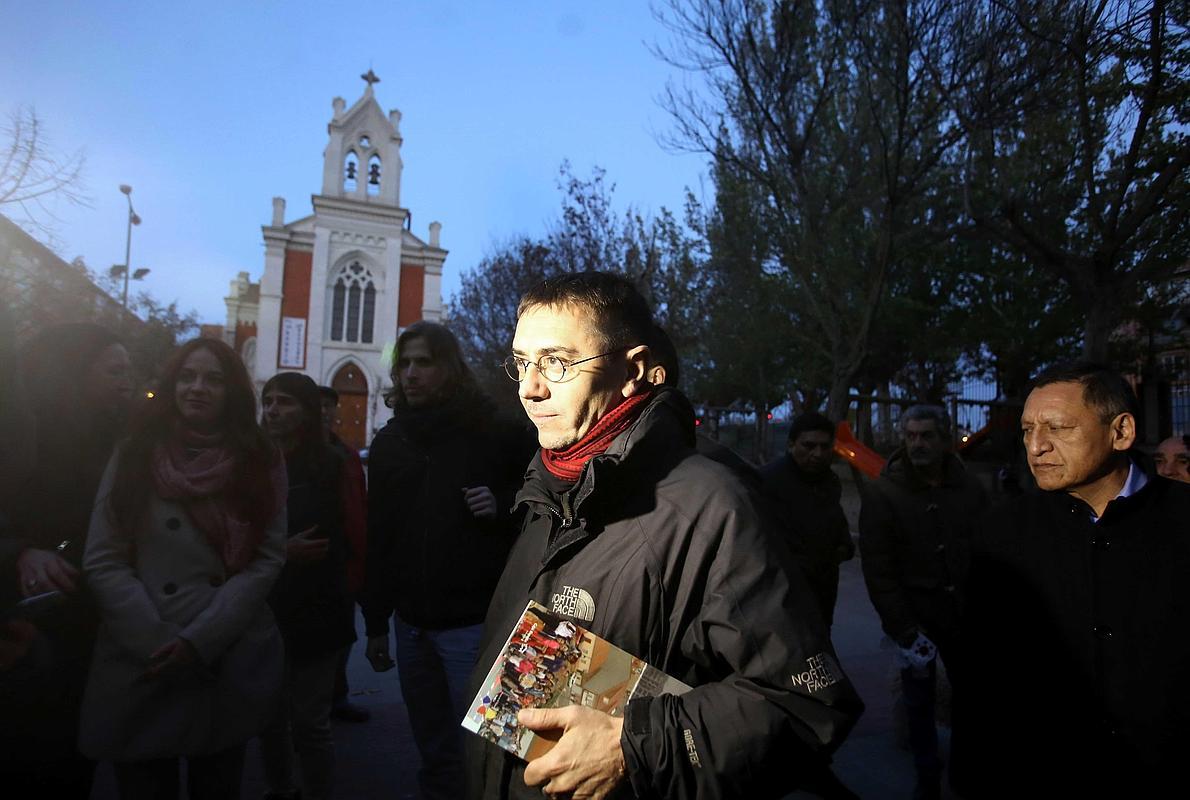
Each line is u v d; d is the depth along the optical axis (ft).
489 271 68.85
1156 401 39.58
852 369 32.32
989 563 6.05
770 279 40.86
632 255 51.29
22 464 6.08
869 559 10.19
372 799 10.23
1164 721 5.01
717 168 36.42
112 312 48.60
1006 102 20.93
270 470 7.63
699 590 4.11
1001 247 44.91
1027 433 5.82
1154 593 5.23
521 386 4.73
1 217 23.54
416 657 8.66
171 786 7.02
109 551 6.68
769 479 11.40
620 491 4.34
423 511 8.57
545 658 4.04
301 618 9.12
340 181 123.85
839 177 33.45
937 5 23.50
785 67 28.63
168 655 6.47
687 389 70.33
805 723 3.69
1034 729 5.55
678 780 3.63
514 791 4.32
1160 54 16.53
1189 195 17.88
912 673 9.87
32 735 6.30
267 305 116.88
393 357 9.11
